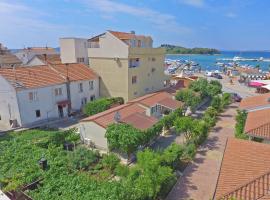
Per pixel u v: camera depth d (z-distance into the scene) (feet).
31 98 117.39
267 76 273.13
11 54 256.73
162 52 175.32
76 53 171.73
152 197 57.67
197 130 90.99
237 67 397.60
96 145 91.20
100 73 152.46
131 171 64.08
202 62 645.51
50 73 132.57
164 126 104.99
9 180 56.03
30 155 68.44
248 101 104.42
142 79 156.87
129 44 150.41
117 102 137.80
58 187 53.21
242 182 44.78
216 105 142.72
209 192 64.90
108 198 48.93
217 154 87.86
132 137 78.74
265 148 54.24
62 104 130.62
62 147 83.25
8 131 109.09
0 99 117.08
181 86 180.96
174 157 73.15
